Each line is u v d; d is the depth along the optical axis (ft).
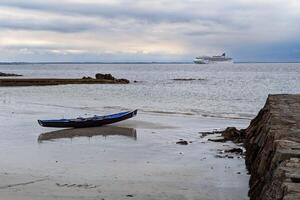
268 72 502.38
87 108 123.13
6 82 235.20
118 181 43.93
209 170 49.34
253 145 49.57
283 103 60.64
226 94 181.16
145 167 50.60
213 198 38.60
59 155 57.47
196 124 89.56
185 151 60.80
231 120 97.30
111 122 87.45
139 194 39.34
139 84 260.42
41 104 133.28
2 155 57.26
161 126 85.92
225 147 63.87
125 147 63.67
